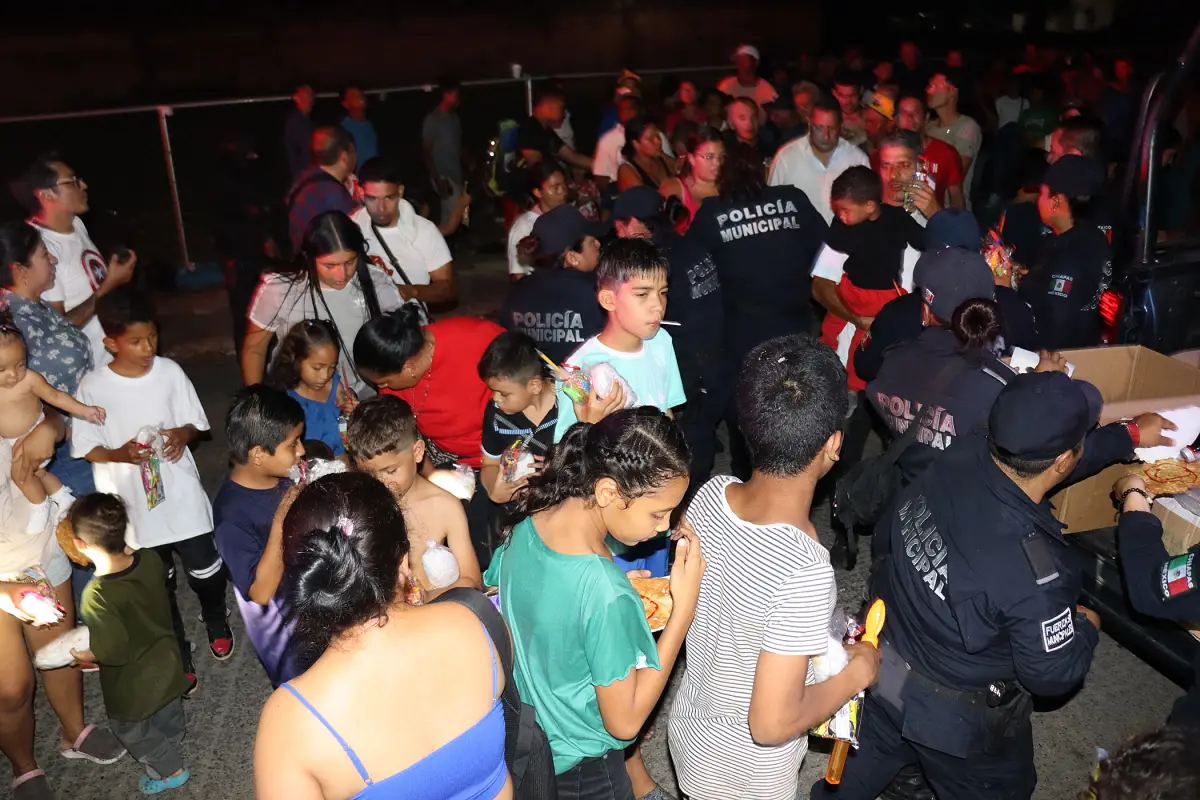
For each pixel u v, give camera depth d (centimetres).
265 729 195
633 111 926
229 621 504
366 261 496
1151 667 455
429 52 2206
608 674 237
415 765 202
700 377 486
